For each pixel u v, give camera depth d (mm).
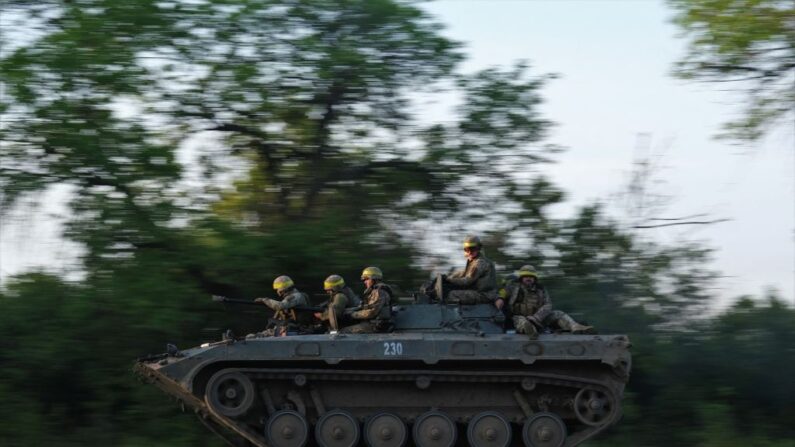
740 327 20016
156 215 18672
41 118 18438
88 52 18484
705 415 17781
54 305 18328
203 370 14617
